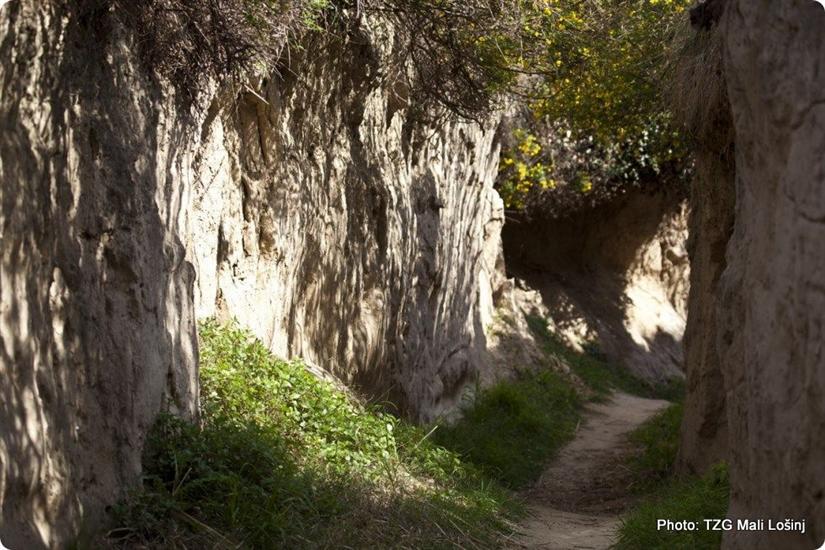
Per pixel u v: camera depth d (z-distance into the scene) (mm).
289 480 7273
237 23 7062
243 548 6148
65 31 5609
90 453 5598
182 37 6898
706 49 9070
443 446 12828
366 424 9945
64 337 5414
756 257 4965
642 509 8797
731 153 9578
